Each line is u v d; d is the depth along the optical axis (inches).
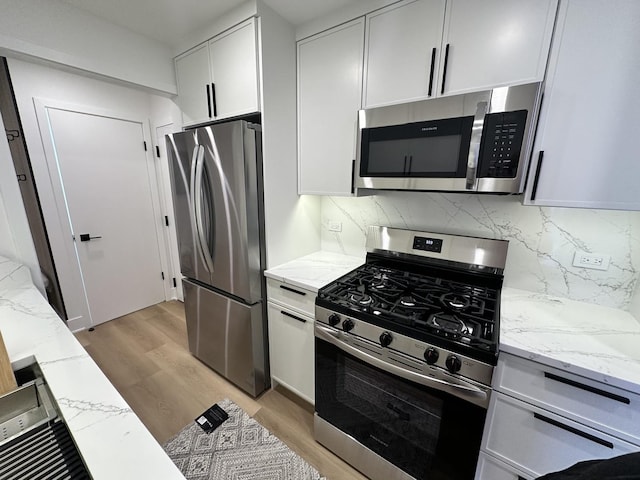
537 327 44.1
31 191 91.5
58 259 98.7
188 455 61.4
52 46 56.6
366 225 77.1
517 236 57.2
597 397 35.2
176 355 94.5
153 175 121.3
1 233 58.9
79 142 98.9
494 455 44.3
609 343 39.9
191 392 78.7
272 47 60.9
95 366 34.4
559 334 42.1
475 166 45.3
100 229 108.0
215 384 81.7
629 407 33.6
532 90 39.6
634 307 47.4
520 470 42.5
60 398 28.9
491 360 38.2
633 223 47.2
